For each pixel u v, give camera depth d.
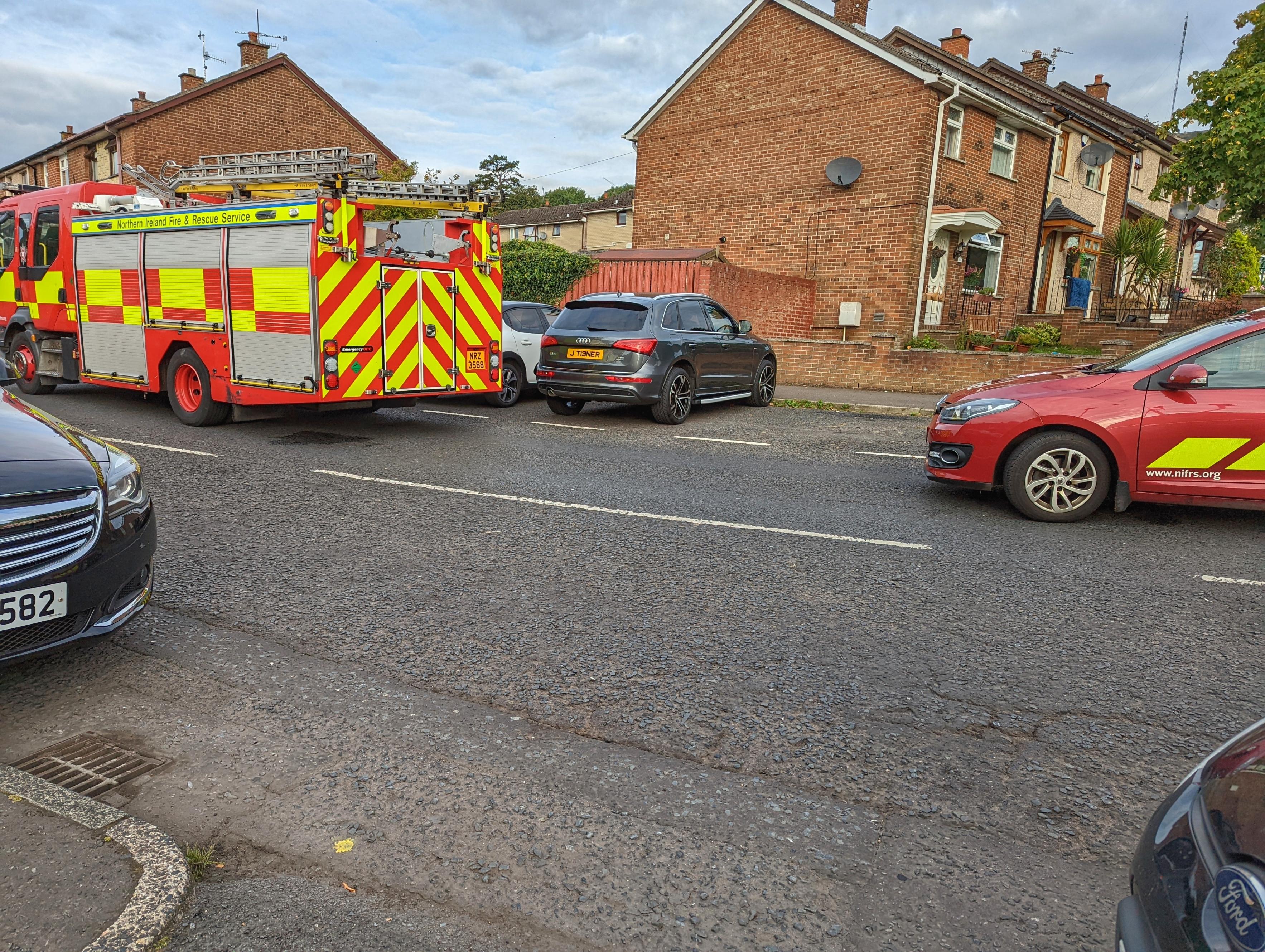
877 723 3.25
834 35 19.02
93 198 11.15
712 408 12.95
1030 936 2.19
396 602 4.41
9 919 2.11
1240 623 4.32
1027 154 21.89
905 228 18.30
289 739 3.07
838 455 9.15
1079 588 4.83
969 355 14.66
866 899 2.32
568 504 6.60
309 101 32.31
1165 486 6.07
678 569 5.04
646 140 22.94
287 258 8.59
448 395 10.76
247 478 7.31
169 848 2.38
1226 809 1.44
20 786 2.67
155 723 3.18
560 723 3.21
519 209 72.38
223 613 4.22
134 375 10.48
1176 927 1.36
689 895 2.31
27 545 3.10
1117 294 23.95
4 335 12.66
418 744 3.05
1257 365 5.98
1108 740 3.15
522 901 2.28
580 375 10.80
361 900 2.27
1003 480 6.55
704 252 18.16
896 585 4.82
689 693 3.46
